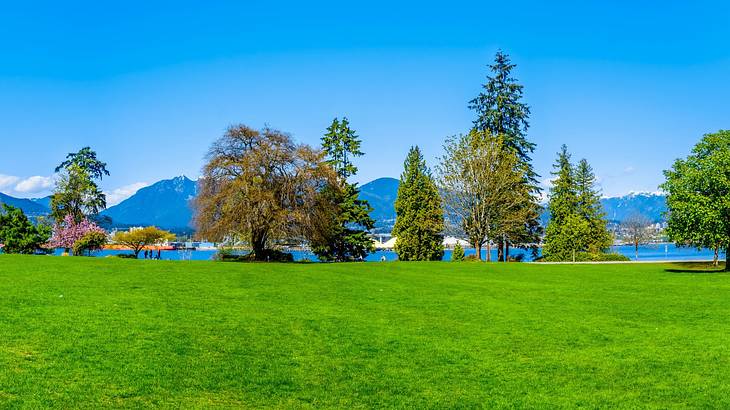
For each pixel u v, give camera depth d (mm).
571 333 17297
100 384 11156
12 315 16297
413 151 71188
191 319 17297
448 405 11328
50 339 13922
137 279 26422
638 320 19375
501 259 63438
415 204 69312
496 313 20438
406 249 68250
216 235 48031
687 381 12789
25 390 10516
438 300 23234
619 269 41250
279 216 47375
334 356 14297
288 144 50781
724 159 36531
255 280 28125
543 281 31641
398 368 13578
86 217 70125
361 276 32469
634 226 102125
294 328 16938
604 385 12602
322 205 50469
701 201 36812
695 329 17969
